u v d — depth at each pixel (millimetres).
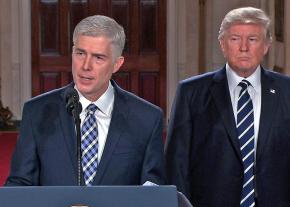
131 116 8508
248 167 9570
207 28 32406
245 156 9570
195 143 9789
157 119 8594
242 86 9648
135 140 8414
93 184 8211
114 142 8336
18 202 6562
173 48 33531
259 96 9680
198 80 9961
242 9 9289
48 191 6613
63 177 8242
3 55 33531
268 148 9531
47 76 33750
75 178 8227
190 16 33438
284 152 9633
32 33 33438
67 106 7703
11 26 33281
